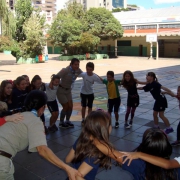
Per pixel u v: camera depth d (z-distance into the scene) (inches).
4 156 87.9
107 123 81.0
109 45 1953.7
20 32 1244.5
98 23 1503.4
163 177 78.1
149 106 331.3
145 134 82.5
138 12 1838.1
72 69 222.8
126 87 233.6
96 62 1293.1
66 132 225.3
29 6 1232.2
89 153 79.5
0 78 663.1
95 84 535.5
